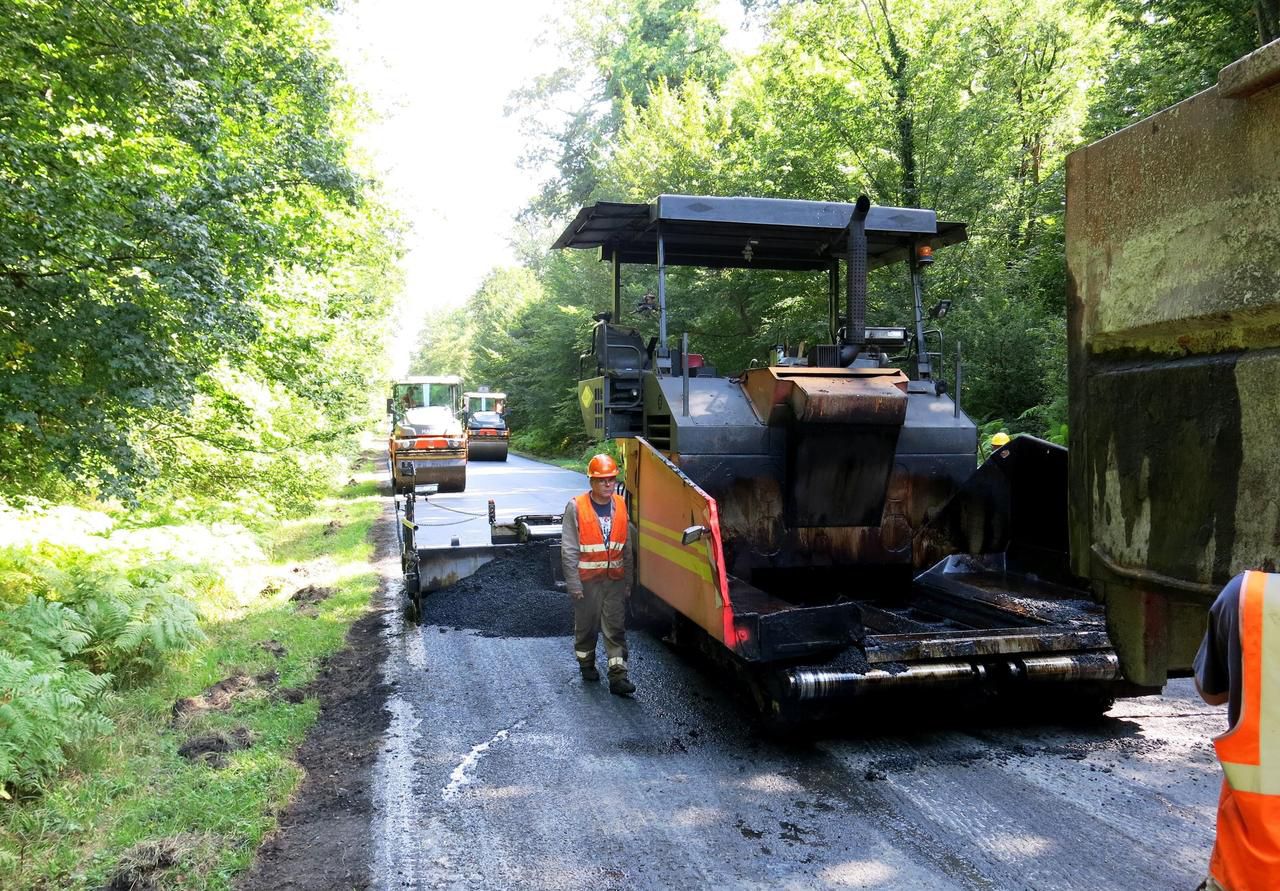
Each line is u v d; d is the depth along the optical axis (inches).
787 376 217.0
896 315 503.8
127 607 218.1
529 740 190.2
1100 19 660.1
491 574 318.7
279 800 158.7
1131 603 84.2
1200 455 68.8
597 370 274.5
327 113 416.5
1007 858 135.7
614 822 151.0
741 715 205.2
